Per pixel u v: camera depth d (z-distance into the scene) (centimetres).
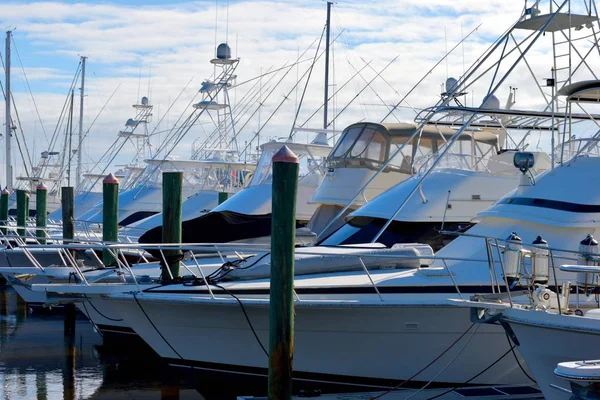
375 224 1608
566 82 1532
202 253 1850
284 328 1081
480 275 1255
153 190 3020
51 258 2272
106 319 1788
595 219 1254
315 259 1330
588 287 1042
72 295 1497
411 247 1362
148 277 1398
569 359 980
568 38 1523
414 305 1187
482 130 2114
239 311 1254
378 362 1255
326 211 2006
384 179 1925
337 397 1214
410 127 1969
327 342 1254
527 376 1266
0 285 2995
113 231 1866
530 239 1282
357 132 1988
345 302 1186
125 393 1455
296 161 1088
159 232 1884
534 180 1357
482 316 1057
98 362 1689
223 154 3125
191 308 1278
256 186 2223
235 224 1880
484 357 1245
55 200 4566
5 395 1427
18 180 4706
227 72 3117
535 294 1047
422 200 1603
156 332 1341
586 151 1484
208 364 1328
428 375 1252
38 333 1992
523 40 1541
